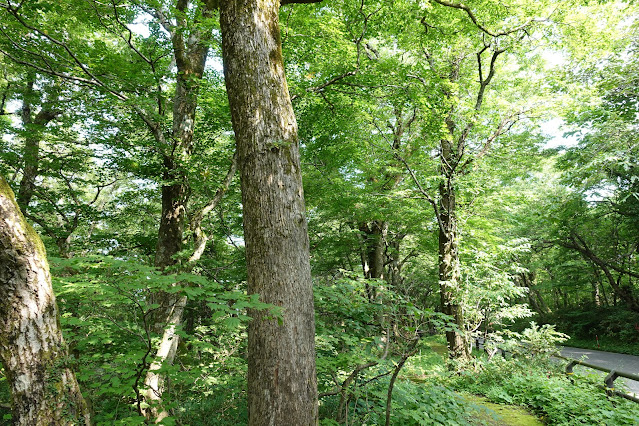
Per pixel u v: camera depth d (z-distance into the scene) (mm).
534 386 6496
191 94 7281
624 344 16984
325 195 11867
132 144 7832
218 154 8484
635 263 16891
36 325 2109
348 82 7750
